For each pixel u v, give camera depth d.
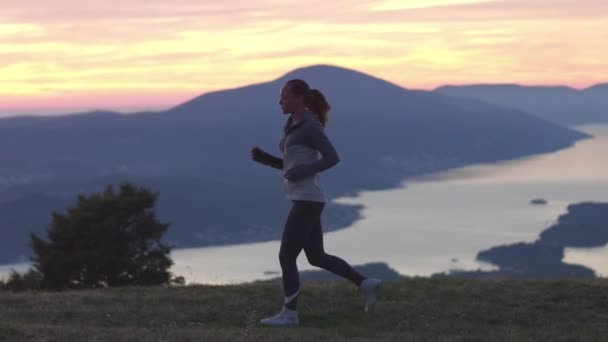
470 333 8.57
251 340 7.52
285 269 8.62
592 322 9.27
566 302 10.18
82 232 34.59
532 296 10.47
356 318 9.27
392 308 9.70
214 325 8.86
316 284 11.80
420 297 10.45
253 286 11.49
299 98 8.27
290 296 8.72
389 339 8.04
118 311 9.41
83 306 9.73
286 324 8.70
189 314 9.32
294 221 8.41
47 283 34.28
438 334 8.51
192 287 11.48
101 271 34.38
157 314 9.31
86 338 7.44
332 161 8.19
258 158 8.88
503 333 8.43
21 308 9.60
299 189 8.34
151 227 35.09
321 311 9.51
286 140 8.39
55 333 7.59
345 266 8.98
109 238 34.28
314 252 8.76
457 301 10.24
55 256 33.62
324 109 8.38
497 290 10.88
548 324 9.20
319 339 7.80
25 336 7.40
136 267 34.59
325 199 8.52
